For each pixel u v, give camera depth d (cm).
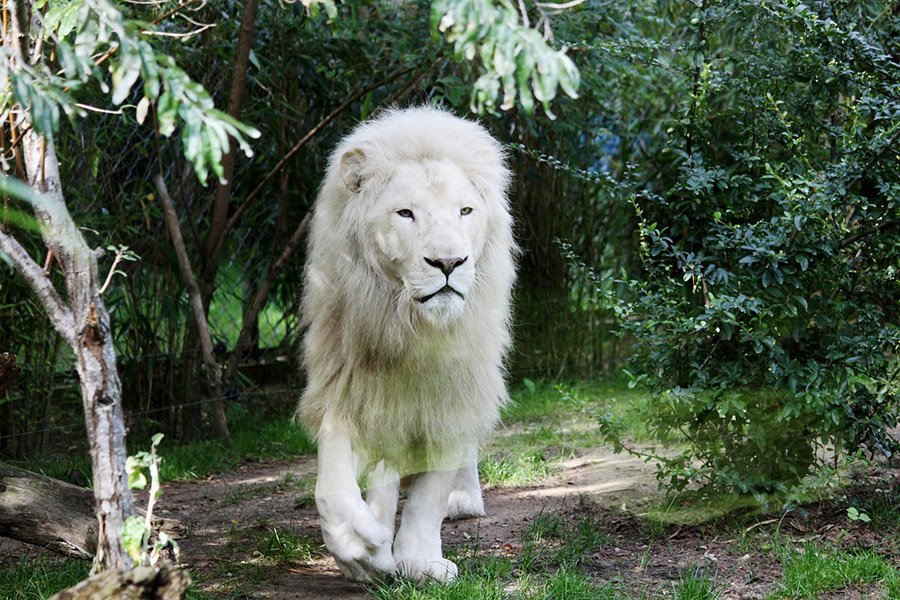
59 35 280
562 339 888
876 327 459
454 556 437
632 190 547
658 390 465
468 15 220
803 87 522
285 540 469
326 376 416
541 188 862
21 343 662
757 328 455
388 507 437
